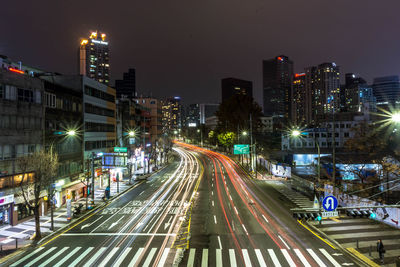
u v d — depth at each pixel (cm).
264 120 15350
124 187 5031
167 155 9538
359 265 1939
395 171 2962
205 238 2478
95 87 5016
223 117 9819
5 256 2139
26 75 3216
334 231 2616
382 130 4656
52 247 2312
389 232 2567
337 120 9781
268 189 4778
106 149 5522
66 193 3872
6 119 2928
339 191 3384
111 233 2636
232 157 10069
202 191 4597
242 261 2008
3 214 2922
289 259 2041
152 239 2464
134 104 8194
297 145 9200
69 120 4081
